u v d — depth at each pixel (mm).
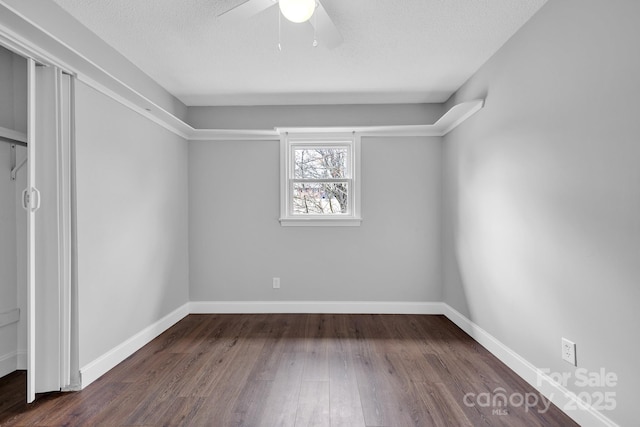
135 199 3010
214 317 3949
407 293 4082
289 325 3641
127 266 2883
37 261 2168
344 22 2355
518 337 2475
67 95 2250
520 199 2434
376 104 4039
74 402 2121
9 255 2539
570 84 1939
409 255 4078
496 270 2777
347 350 2943
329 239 4109
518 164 2459
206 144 4129
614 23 1646
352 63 2990
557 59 2045
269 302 4121
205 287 4133
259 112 4078
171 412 2008
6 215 2527
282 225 4121
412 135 4074
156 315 3361
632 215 1567
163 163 3520
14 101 2596
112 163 2682
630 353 1588
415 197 4078
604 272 1718
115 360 2668
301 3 1759
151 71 3127
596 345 1772
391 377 2438
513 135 2521
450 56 2855
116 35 2510
